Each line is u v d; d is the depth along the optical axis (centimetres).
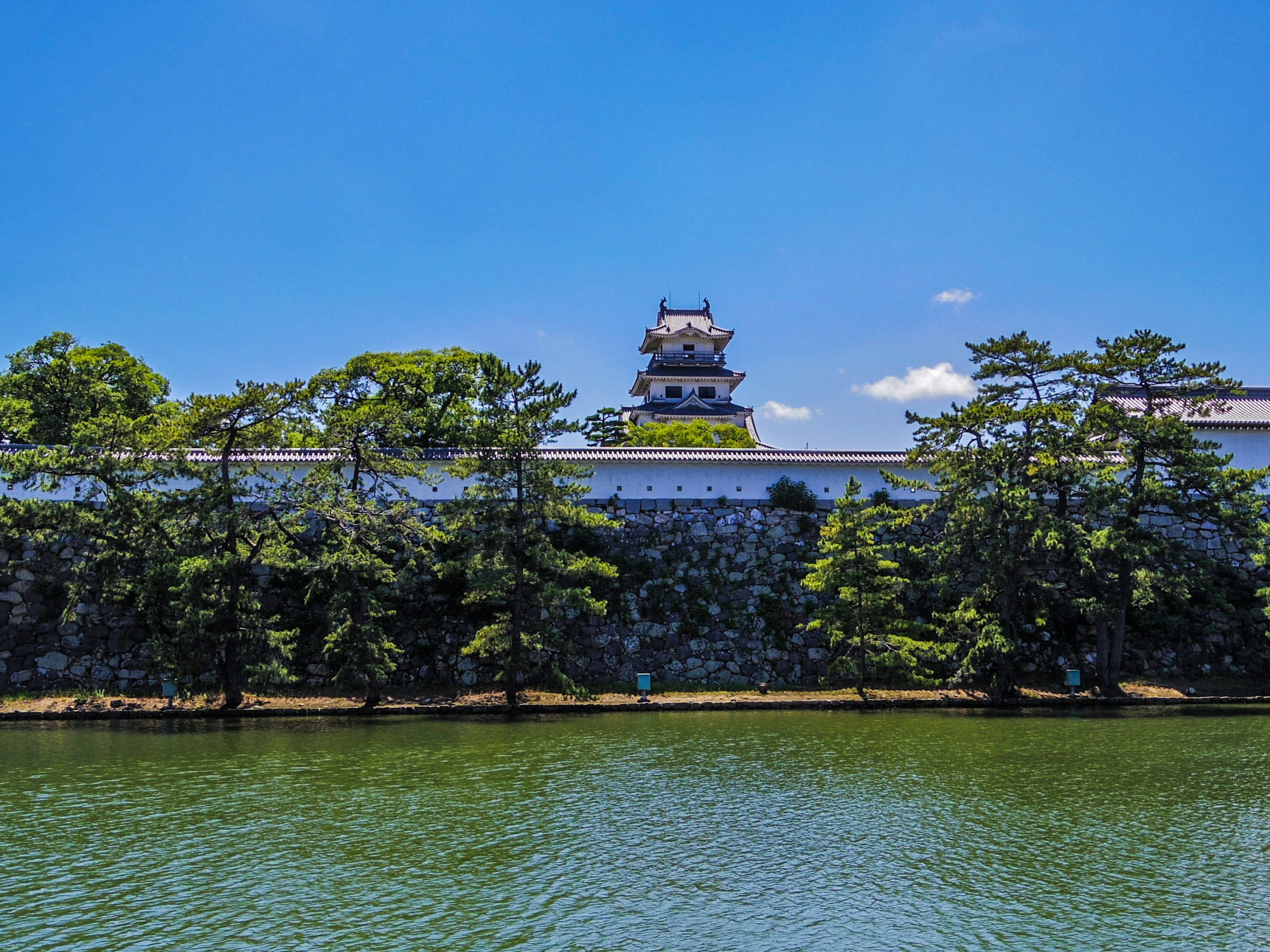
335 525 2962
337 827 1644
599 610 2927
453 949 1156
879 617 3047
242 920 1243
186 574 2605
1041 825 1658
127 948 1162
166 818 1695
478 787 1925
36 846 1536
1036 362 3209
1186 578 3022
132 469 2878
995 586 3042
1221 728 2625
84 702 2886
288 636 2861
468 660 3177
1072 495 3269
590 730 2595
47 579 3020
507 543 2959
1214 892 1340
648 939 1186
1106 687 3181
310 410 2806
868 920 1245
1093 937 1192
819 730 2589
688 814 1728
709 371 7619
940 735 2505
